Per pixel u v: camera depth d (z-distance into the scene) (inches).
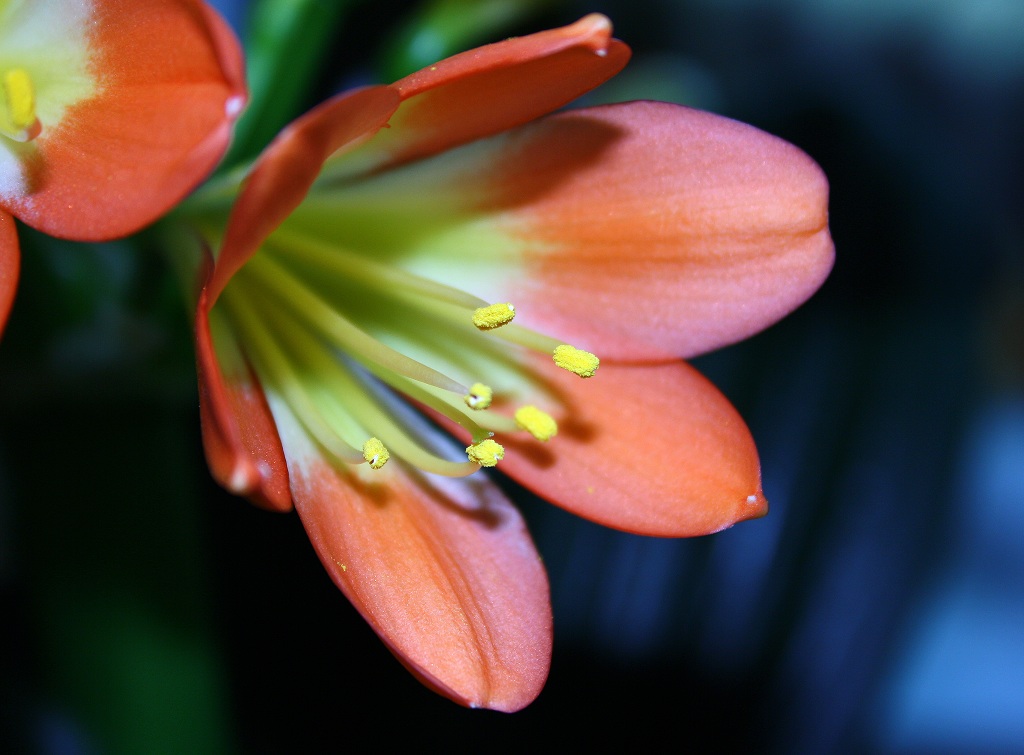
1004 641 15.5
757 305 10.8
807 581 13.9
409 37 11.8
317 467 10.7
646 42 15.0
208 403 9.6
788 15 15.4
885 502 14.1
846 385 14.3
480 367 11.2
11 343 11.2
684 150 10.7
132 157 9.7
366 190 10.9
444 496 10.8
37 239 11.1
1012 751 15.3
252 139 11.5
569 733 13.7
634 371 11.0
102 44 9.7
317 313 10.8
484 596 10.6
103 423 11.2
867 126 14.9
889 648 13.9
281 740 13.3
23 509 11.2
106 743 11.2
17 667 12.3
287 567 13.4
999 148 15.9
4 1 9.9
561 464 10.9
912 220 14.7
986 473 15.7
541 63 10.0
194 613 11.3
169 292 11.1
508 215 11.0
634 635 13.8
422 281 10.9
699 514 10.8
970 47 15.9
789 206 10.7
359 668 13.5
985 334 14.9
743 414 14.2
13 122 9.8
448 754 13.5
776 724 13.8
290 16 11.4
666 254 10.8
